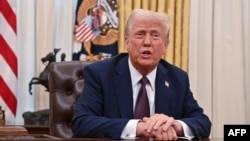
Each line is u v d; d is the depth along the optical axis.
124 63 2.14
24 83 3.92
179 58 4.15
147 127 1.79
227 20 4.36
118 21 4.04
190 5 4.24
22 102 3.90
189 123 1.93
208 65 4.30
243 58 4.39
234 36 4.35
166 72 2.20
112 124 1.82
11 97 3.75
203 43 4.31
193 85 4.23
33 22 3.95
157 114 1.92
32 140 1.27
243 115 4.36
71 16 4.03
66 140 1.36
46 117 3.48
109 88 2.07
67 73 2.47
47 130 3.23
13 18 3.82
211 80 4.32
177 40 4.14
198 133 1.93
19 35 3.94
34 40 3.96
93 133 1.85
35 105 3.92
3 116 3.46
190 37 4.24
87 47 3.98
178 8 4.16
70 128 2.40
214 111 4.32
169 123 1.83
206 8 4.30
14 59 3.79
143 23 2.04
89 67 2.13
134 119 1.94
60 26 4.05
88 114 1.96
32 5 3.95
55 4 4.06
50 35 3.99
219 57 4.30
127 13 4.02
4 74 3.76
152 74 2.13
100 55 3.98
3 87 3.74
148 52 2.04
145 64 2.04
